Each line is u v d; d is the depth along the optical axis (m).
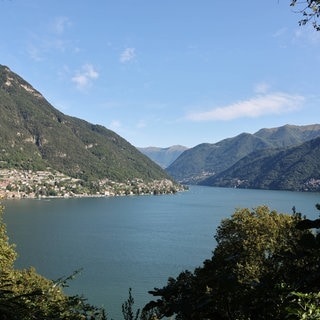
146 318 6.60
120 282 51.34
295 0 5.46
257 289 4.07
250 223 24.75
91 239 85.06
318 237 3.62
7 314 4.80
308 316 2.87
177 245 78.81
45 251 70.69
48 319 5.23
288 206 158.50
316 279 3.74
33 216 127.50
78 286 49.22
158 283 51.19
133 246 77.38
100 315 6.65
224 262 4.53
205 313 4.34
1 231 19.50
